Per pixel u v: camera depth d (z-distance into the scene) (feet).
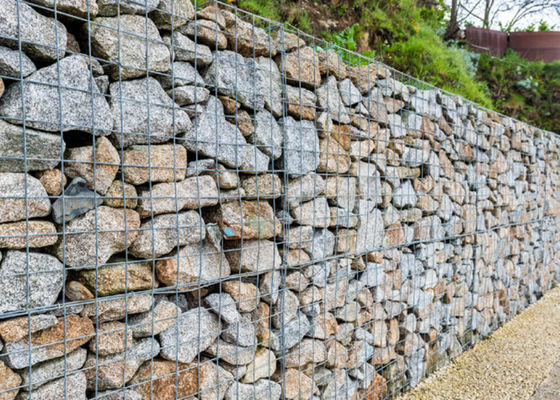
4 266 4.42
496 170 14.71
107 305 5.28
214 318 6.50
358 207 9.04
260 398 7.13
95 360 5.20
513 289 16.74
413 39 20.36
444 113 12.13
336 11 18.58
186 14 6.10
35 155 4.64
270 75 7.17
